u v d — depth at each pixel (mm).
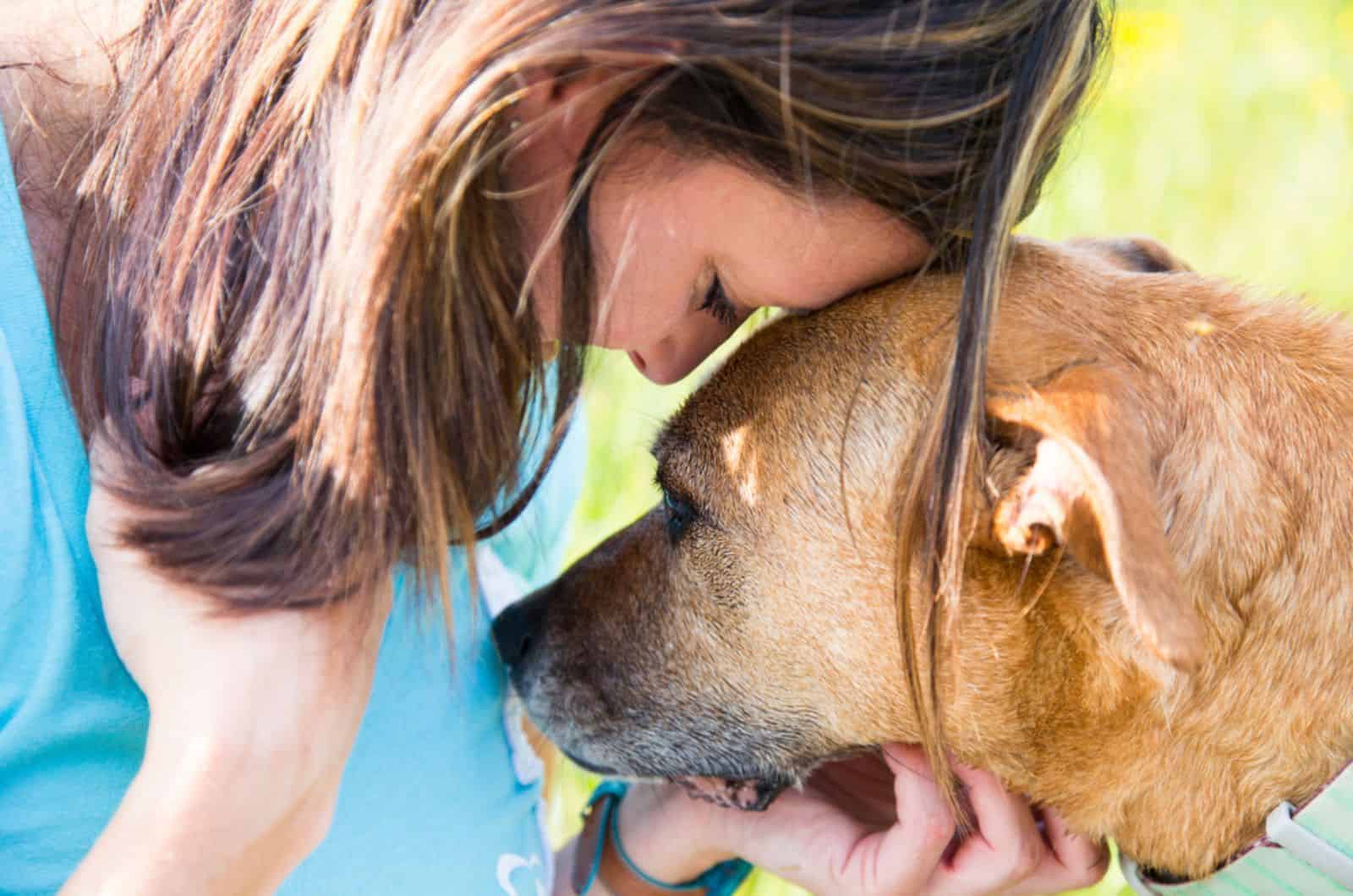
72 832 1938
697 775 2553
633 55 1696
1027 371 2135
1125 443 1946
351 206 1765
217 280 1871
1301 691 2182
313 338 1808
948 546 2018
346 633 1864
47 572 1861
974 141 1896
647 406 4188
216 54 1920
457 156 1746
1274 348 2289
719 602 2441
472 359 1900
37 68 2031
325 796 1878
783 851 2561
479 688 2473
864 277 2160
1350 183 5738
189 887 1724
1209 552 2160
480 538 2301
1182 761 2262
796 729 2451
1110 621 2201
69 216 2004
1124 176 5668
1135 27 6422
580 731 2598
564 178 1877
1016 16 1847
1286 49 6656
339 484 1808
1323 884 2184
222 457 1888
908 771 2400
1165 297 2350
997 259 1909
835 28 1744
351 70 1823
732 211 1908
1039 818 2574
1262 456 2193
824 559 2326
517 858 2398
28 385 1864
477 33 1707
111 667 1916
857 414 2293
